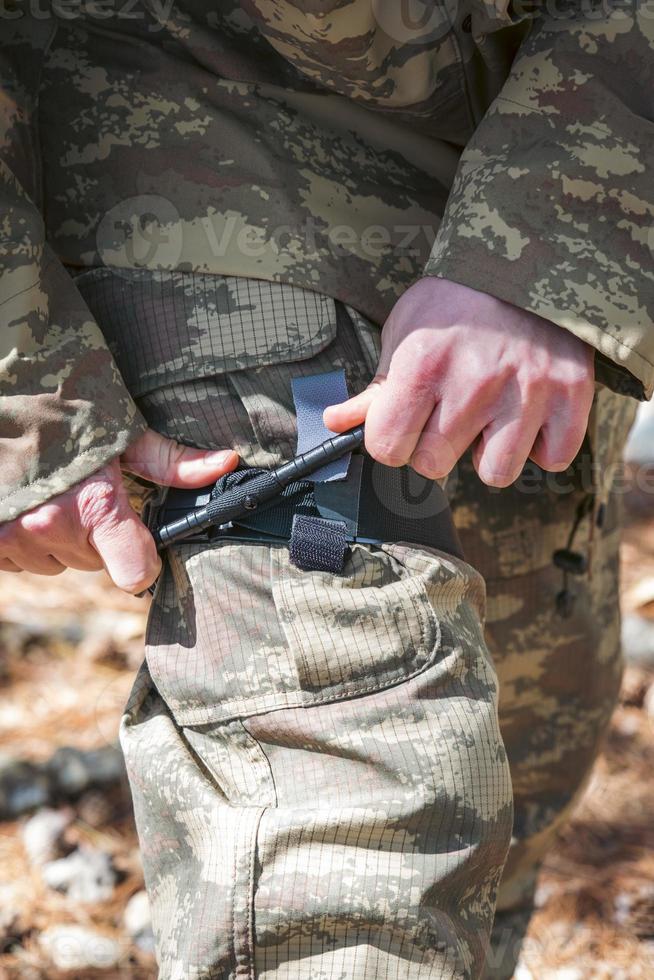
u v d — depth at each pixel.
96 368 1.09
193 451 1.12
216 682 1.04
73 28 1.17
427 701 1.02
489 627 1.53
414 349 1.02
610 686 1.67
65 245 1.17
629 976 1.78
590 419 1.43
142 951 1.80
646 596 2.85
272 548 1.07
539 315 1.02
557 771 1.61
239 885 0.96
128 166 1.14
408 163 1.21
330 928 0.96
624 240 1.04
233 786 1.03
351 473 1.08
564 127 1.05
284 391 1.11
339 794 0.99
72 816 2.09
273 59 1.14
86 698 2.48
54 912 1.88
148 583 1.07
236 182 1.12
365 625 1.02
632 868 2.03
